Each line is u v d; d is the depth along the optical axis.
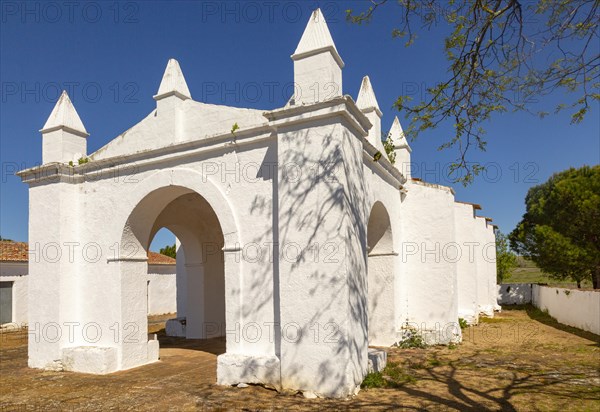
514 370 8.17
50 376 8.37
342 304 6.32
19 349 12.40
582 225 19.56
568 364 8.69
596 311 12.94
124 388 7.34
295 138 6.98
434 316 11.66
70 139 9.73
